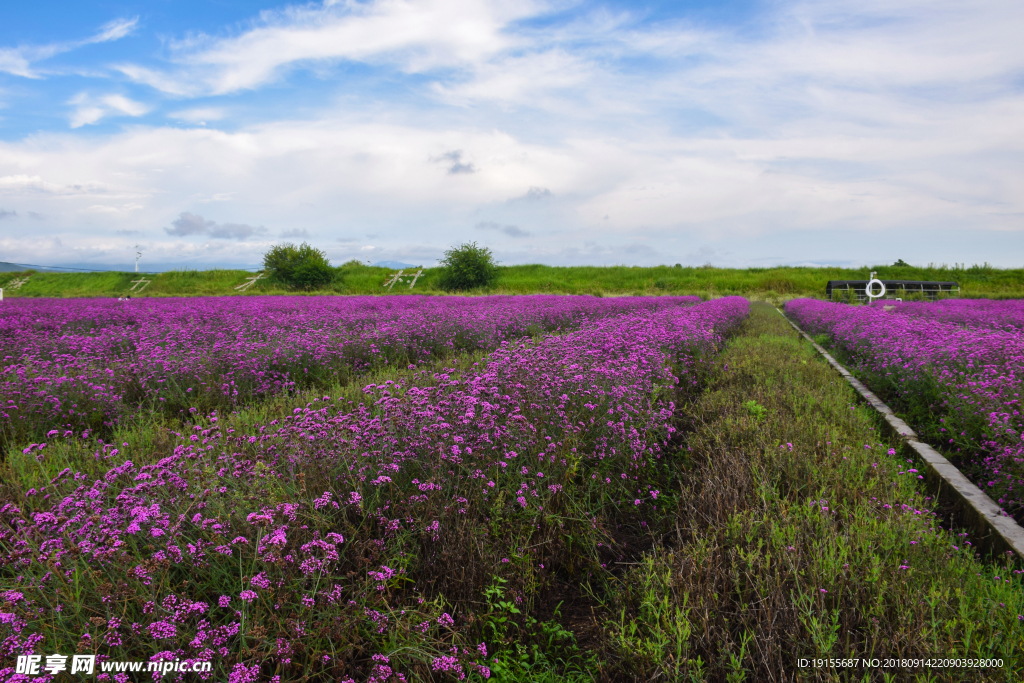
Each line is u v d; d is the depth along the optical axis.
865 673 1.96
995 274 37.38
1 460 4.47
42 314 12.73
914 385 6.61
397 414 3.58
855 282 31.62
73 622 2.04
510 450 3.59
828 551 2.70
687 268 45.41
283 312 14.96
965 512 3.78
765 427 4.73
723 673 2.09
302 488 2.80
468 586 2.61
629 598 2.67
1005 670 1.99
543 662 2.36
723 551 2.88
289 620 1.98
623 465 4.15
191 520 2.42
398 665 2.17
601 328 8.48
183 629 1.98
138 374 6.40
